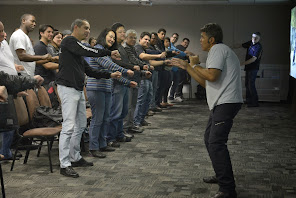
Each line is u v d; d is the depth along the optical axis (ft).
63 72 12.93
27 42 16.57
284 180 12.74
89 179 12.81
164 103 30.63
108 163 14.71
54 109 15.92
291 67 29.58
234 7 36.17
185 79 35.96
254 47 30.89
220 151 10.72
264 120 24.81
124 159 15.29
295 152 16.52
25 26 16.94
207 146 11.73
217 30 11.18
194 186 12.13
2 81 11.00
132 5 37.32
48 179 12.78
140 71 18.60
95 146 15.60
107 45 15.08
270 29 35.73
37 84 12.64
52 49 19.67
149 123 22.97
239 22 36.22
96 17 37.70
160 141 18.61
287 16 35.42
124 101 17.65
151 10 37.19
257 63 31.04
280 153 16.34
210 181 12.44
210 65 10.64
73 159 14.15
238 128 22.03
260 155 15.98
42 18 37.86
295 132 20.93
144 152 16.44
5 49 13.37
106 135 17.28
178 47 32.35
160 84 28.63
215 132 10.77
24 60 15.90
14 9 37.70
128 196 11.28
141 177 13.04
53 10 37.81
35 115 14.70
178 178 12.93
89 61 15.64
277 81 34.86
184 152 16.47
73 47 12.63
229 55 10.83
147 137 19.52
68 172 13.05
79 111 13.85
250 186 12.14
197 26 36.91
